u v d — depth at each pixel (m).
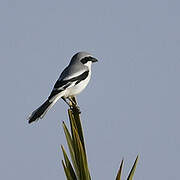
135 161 5.20
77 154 5.47
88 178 5.46
